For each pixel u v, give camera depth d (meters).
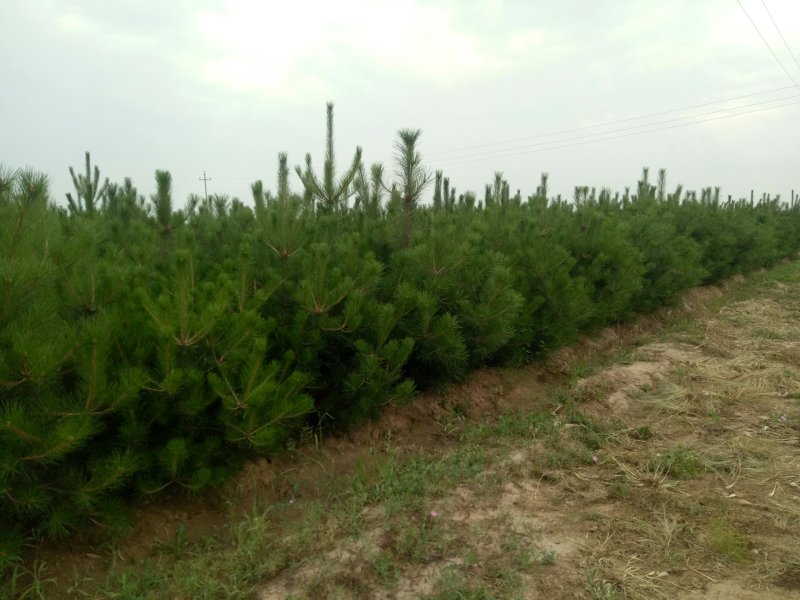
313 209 6.78
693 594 2.92
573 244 8.48
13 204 3.05
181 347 3.51
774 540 3.41
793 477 4.23
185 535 3.62
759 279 16.20
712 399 5.95
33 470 3.02
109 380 3.25
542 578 3.01
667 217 12.93
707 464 4.43
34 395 2.95
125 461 3.09
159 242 5.29
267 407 3.80
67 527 3.27
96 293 3.68
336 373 4.90
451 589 2.86
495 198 7.77
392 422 5.35
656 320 10.48
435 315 5.54
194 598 2.94
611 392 6.12
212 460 3.90
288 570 3.15
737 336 8.94
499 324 5.51
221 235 5.88
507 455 4.62
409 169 5.77
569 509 3.82
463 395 6.01
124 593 2.98
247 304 4.21
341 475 4.54
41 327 2.91
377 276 4.86
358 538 3.38
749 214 18.66
